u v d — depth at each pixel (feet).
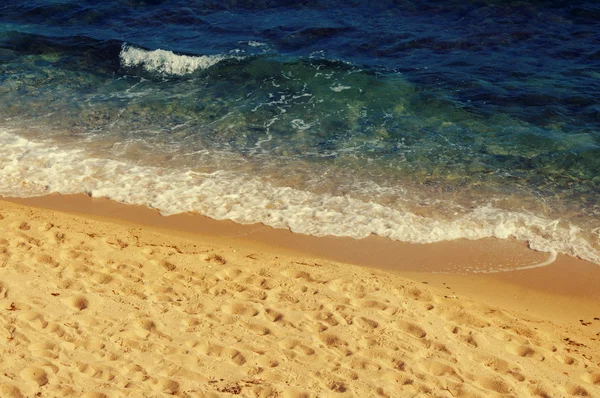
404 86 47.09
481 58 50.52
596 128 41.73
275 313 24.18
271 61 50.11
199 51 52.90
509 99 45.11
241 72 49.47
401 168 38.09
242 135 41.86
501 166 38.29
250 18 58.90
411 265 29.81
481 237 31.86
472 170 37.88
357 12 58.54
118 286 25.66
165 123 43.42
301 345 22.54
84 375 20.76
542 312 26.61
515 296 27.71
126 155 39.27
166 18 59.62
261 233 31.96
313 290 25.77
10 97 46.70
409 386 20.80
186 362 21.58
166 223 32.71
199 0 62.23
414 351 22.38
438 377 21.20
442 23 55.72
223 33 56.44
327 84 47.65
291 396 20.25
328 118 43.78
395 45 52.90
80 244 28.53
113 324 23.27
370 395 20.36
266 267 27.43
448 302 25.73
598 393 20.88
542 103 44.50
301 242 31.30
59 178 36.63
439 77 48.11
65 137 41.34
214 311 24.27
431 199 35.09
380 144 40.68
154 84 49.01
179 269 27.04
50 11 61.31
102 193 35.22
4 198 34.81
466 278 28.89
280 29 56.44
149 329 23.18
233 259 28.09
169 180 36.55
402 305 24.93
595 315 26.55
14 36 55.62
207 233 31.91
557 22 54.24
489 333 23.79
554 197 35.27
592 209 34.22
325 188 36.01
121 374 20.85
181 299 25.00
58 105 45.75
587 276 29.07
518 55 50.65
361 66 49.73
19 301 24.21
